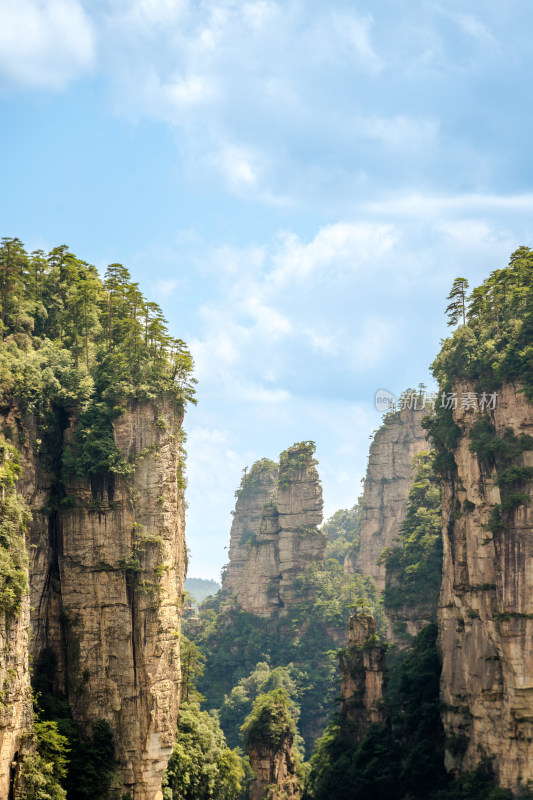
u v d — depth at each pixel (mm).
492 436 111000
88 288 128000
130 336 121750
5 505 94312
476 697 109938
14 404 110312
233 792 133875
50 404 114375
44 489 112312
